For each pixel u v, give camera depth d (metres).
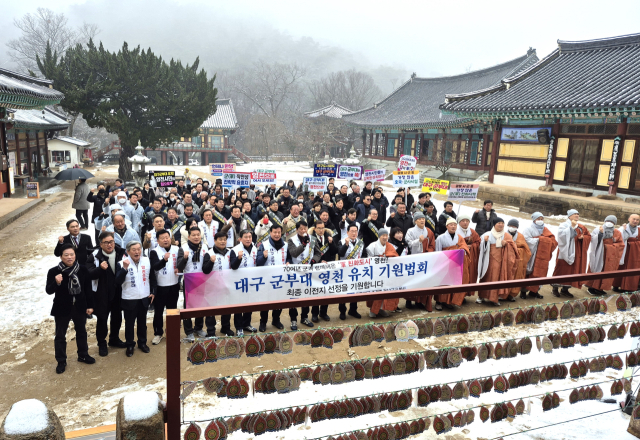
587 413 4.96
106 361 6.30
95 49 31.09
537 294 9.13
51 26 67.88
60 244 6.58
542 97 21.30
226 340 3.14
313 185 14.27
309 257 7.08
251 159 74.56
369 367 3.48
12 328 7.39
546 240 8.92
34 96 17.72
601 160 19.77
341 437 3.44
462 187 11.29
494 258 8.45
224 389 3.13
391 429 3.54
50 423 2.43
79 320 6.05
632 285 9.02
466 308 8.46
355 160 49.53
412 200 13.14
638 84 18.11
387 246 7.51
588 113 18.23
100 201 13.12
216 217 9.73
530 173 23.44
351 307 7.94
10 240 13.77
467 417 3.79
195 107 33.03
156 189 15.38
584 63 23.27
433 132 39.75
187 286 5.78
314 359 6.36
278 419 3.24
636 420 4.44
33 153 31.94
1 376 5.86
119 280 6.07
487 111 22.62
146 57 31.75
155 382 5.77
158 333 6.88
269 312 8.23
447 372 5.97
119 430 2.60
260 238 9.26
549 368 4.05
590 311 4.16
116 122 30.25
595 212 18.36
